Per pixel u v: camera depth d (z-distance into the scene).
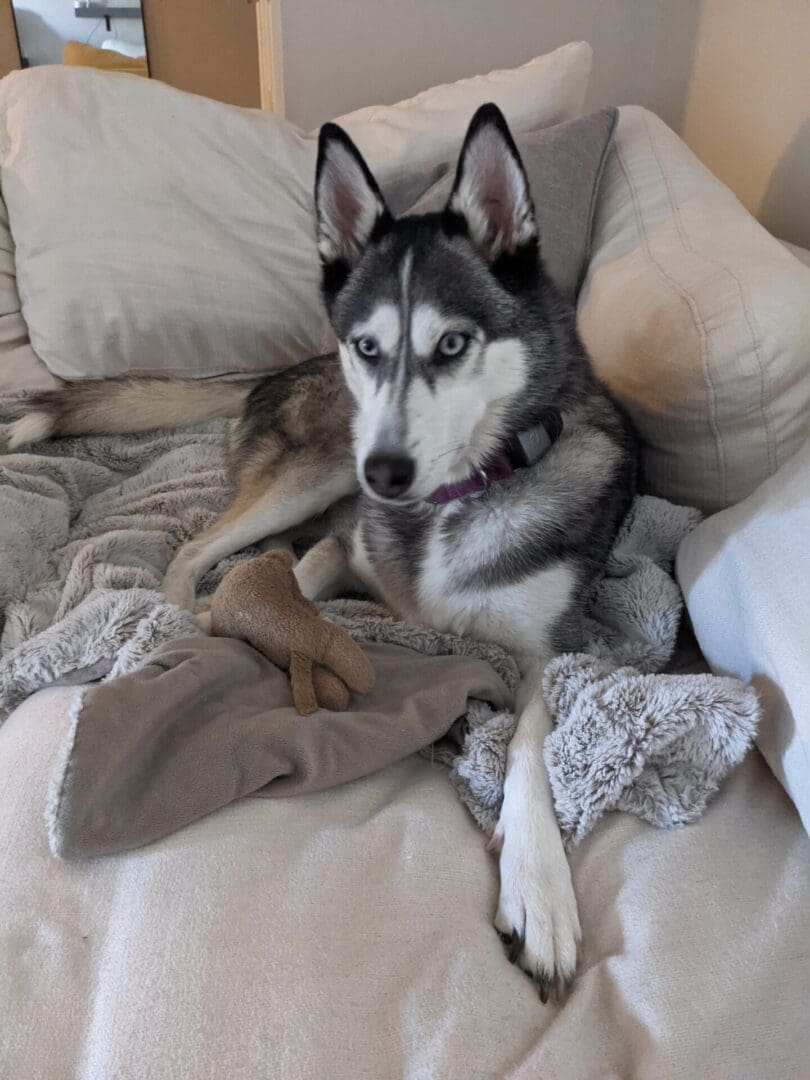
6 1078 0.68
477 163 1.16
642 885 0.88
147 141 1.85
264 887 0.82
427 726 1.01
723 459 1.31
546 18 2.27
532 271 1.21
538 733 1.04
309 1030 0.71
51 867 0.83
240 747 0.91
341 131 1.20
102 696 0.89
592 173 1.72
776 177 2.01
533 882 0.88
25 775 0.91
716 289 1.26
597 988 0.80
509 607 1.25
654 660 1.21
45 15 4.43
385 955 0.79
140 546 1.48
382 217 1.24
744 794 0.96
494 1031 0.75
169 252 1.85
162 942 0.76
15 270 1.97
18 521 1.45
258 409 1.71
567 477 1.27
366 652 1.19
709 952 0.80
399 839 0.91
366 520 1.44
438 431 1.14
